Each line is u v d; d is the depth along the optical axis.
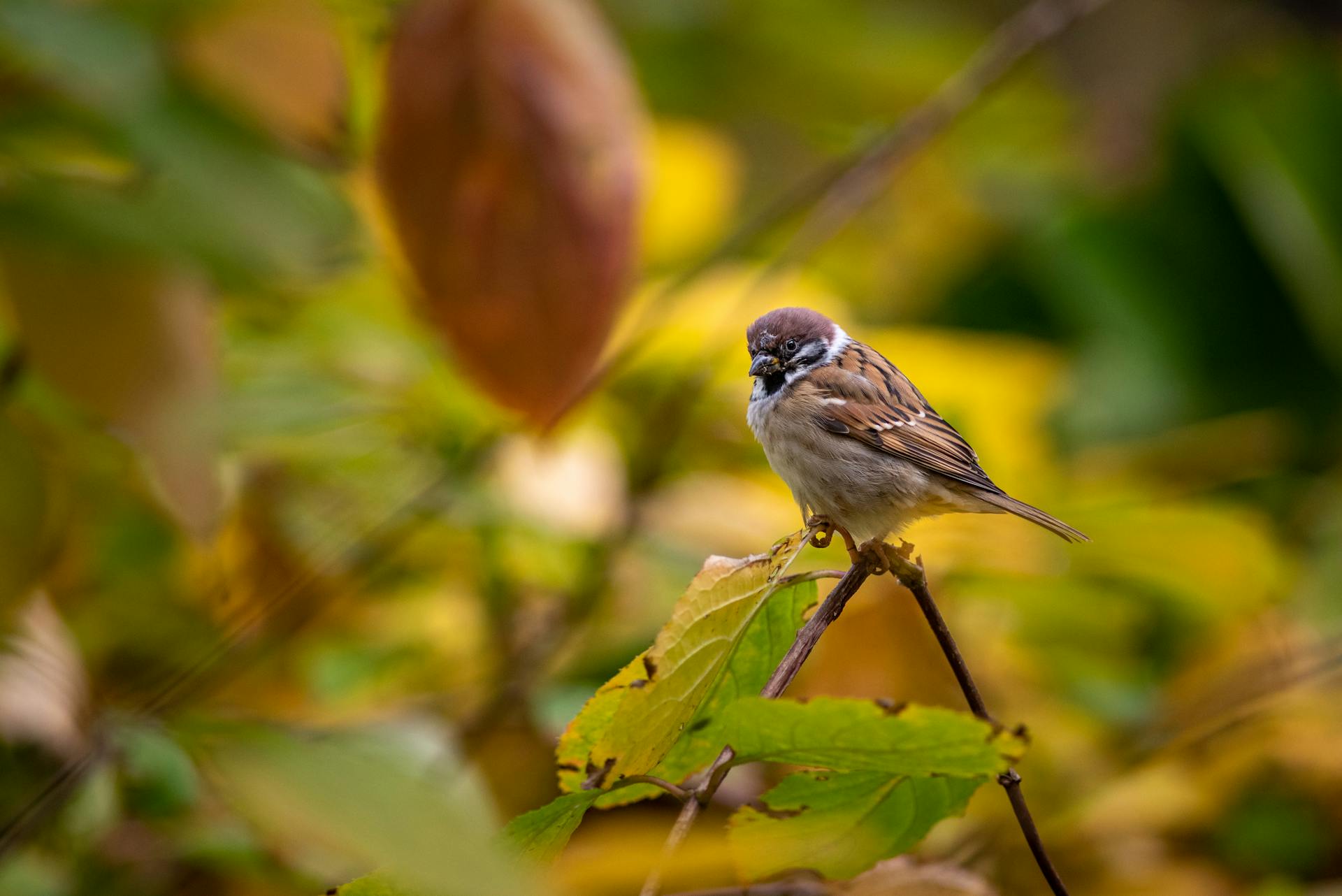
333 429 5.56
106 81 4.50
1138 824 5.64
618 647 5.60
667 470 5.63
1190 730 5.63
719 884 5.52
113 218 4.56
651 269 5.69
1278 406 5.99
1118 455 5.87
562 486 5.59
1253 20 7.02
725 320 5.61
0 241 4.58
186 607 5.60
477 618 5.62
